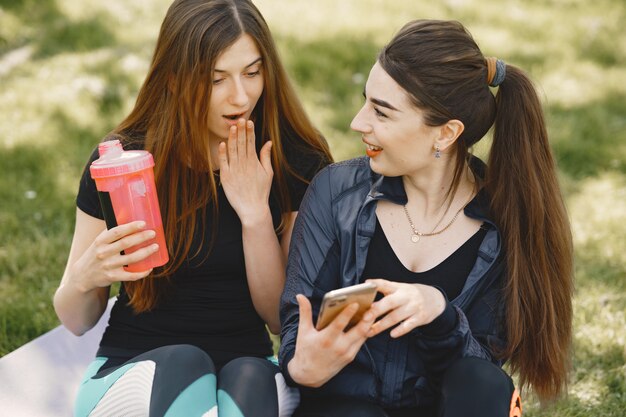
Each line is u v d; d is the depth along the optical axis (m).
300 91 5.16
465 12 6.93
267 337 2.25
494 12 7.05
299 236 2.03
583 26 6.91
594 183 4.45
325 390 1.94
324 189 2.03
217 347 2.12
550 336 2.01
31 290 3.29
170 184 2.09
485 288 1.97
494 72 1.90
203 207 2.11
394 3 6.86
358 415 1.79
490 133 2.13
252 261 2.10
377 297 2.02
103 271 1.88
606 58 6.35
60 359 2.47
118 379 1.87
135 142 2.12
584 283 3.41
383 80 1.83
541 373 2.05
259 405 1.76
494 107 1.95
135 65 5.29
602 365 2.85
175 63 2.01
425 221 1.97
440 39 1.83
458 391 1.75
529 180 1.96
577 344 2.94
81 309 2.10
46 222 3.80
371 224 1.95
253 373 1.81
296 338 1.90
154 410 1.73
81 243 2.14
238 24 1.98
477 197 2.00
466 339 1.84
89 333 2.61
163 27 2.04
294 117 2.21
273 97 2.13
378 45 5.91
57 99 4.82
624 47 6.54
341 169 2.05
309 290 1.97
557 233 1.99
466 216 1.97
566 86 5.71
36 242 3.63
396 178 1.99
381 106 1.84
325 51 5.71
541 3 7.50
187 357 1.80
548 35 6.68
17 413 2.22
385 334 1.93
